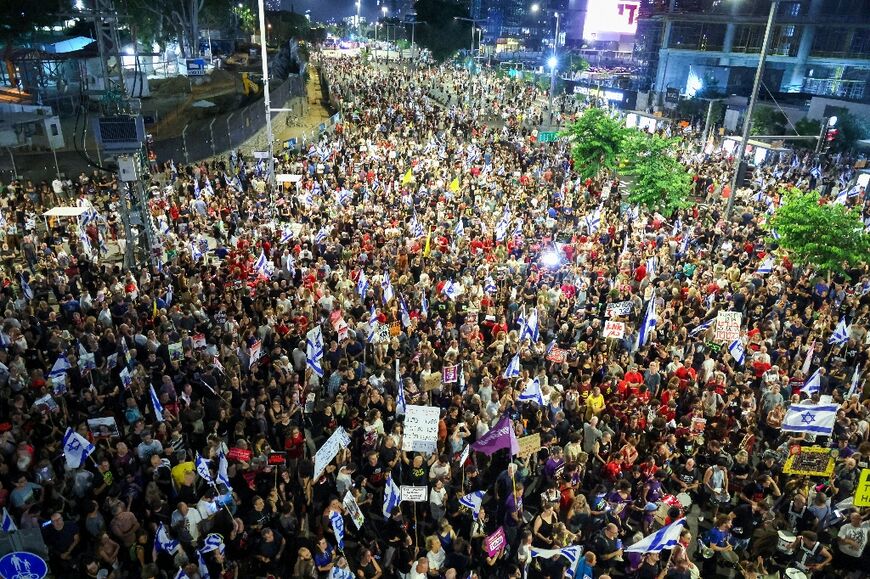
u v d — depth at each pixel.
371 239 23.47
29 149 37.94
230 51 91.38
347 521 11.59
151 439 11.45
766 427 14.11
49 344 14.91
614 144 33.97
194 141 44.38
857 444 13.03
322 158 36.44
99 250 23.75
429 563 9.59
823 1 64.88
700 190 36.28
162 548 9.45
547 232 25.09
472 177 33.47
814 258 20.78
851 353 17.02
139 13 60.84
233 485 11.36
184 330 15.17
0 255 23.77
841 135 46.19
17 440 11.42
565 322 17.42
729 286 20.38
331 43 149.25
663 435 12.84
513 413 13.07
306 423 14.31
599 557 10.41
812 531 10.68
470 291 18.39
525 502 12.55
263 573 10.27
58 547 9.94
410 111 54.16
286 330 16.42
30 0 38.31
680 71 76.25
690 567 9.91
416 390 13.73
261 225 24.91
